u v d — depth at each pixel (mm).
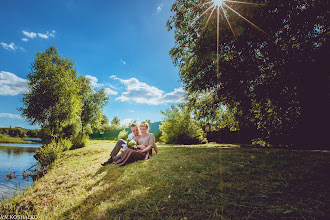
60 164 7020
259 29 5570
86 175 4141
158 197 2307
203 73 7793
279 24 5473
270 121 8625
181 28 8219
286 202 1860
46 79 12867
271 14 5242
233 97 7668
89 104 28453
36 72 13609
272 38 5801
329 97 5254
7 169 8586
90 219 2016
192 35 7723
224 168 3293
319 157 3883
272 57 6070
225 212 1783
